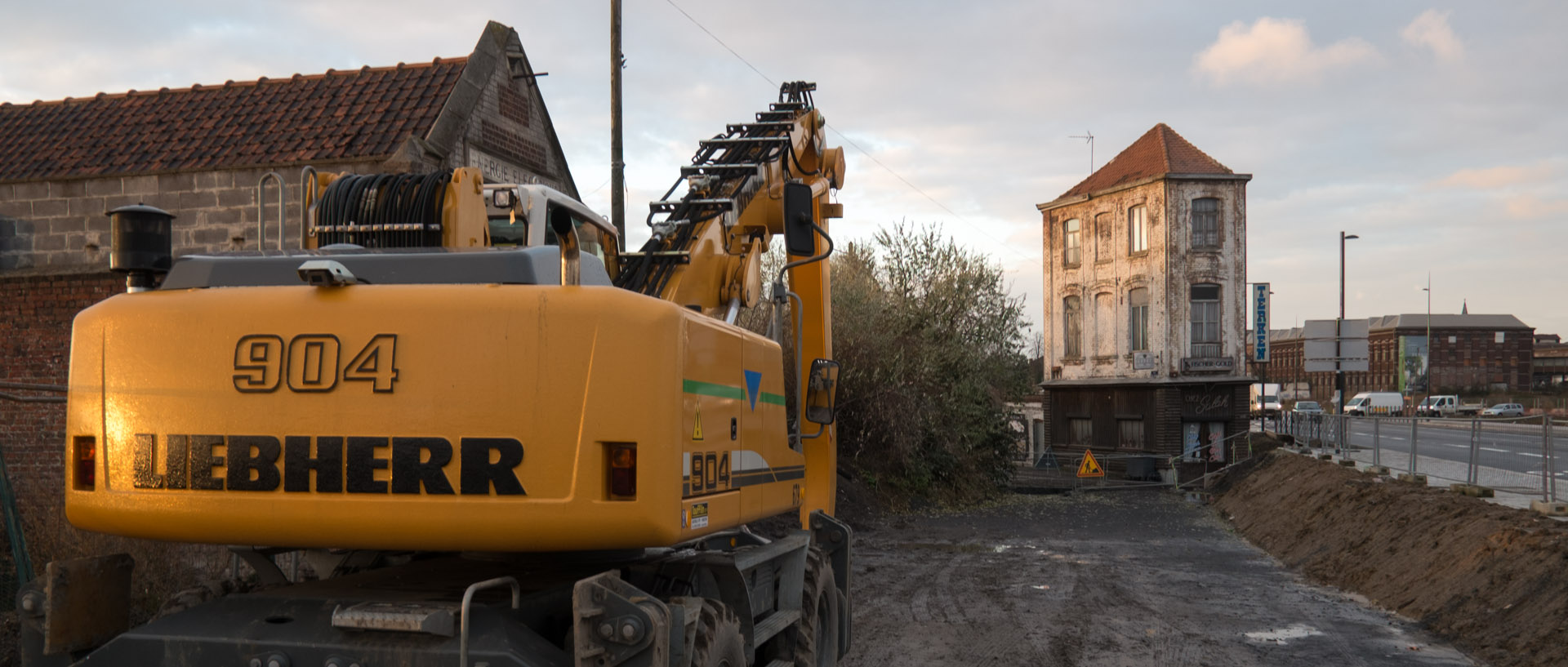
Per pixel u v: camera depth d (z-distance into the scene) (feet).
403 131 40.75
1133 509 75.97
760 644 18.61
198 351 13.97
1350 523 48.29
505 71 47.11
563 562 17.44
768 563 19.99
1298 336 380.99
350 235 16.98
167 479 13.84
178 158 40.29
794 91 31.53
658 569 17.67
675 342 13.67
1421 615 33.14
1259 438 115.34
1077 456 127.03
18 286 39.75
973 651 28.78
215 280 14.69
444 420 13.38
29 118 45.01
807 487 26.18
